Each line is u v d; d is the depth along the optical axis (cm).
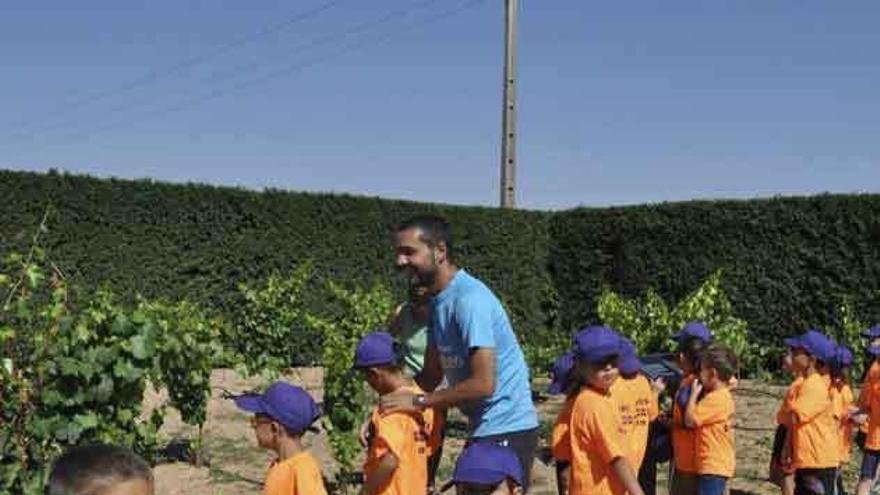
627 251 2191
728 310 1336
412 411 522
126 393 653
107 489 219
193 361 988
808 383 770
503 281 2242
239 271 1830
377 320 1059
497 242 2234
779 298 1952
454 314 491
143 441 686
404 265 497
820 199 1911
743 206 2011
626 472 523
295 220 1911
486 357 481
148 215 1711
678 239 2108
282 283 1502
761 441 1220
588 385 541
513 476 459
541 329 2294
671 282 2114
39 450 612
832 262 1888
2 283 618
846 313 1780
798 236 1938
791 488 795
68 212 1605
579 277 2281
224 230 1811
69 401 620
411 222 497
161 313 941
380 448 521
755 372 1908
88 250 1630
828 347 779
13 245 1528
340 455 923
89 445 235
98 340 639
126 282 1677
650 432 755
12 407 604
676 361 852
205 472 992
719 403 706
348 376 918
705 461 711
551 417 1388
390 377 533
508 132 2383
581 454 534
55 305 623
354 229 2002
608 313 1334
